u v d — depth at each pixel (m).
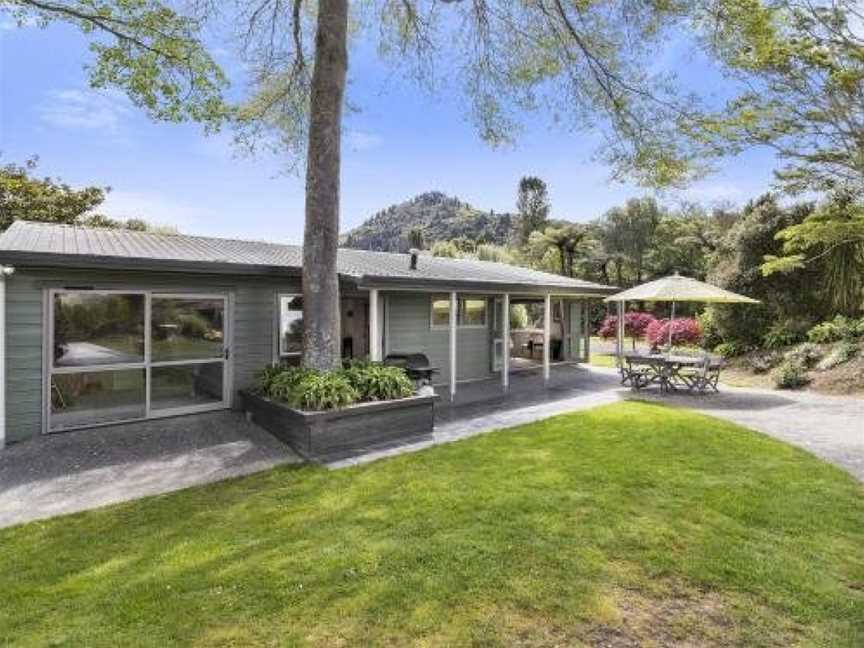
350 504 4.84
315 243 7.86
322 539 4.09
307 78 10.42
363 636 2.88
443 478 5.48
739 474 5.48
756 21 7.06
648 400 10.33
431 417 7.73
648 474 5.46
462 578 3.44
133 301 7.69
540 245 36.28
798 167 8.67
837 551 3.81
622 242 34.59
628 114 8.59
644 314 25.06
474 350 13.23
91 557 3.92
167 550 3.98
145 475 5.77
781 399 10.38
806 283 14.27
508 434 7.45
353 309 11.54
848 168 8.41
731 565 3.59
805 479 5.32
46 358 6.93
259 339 9.07
